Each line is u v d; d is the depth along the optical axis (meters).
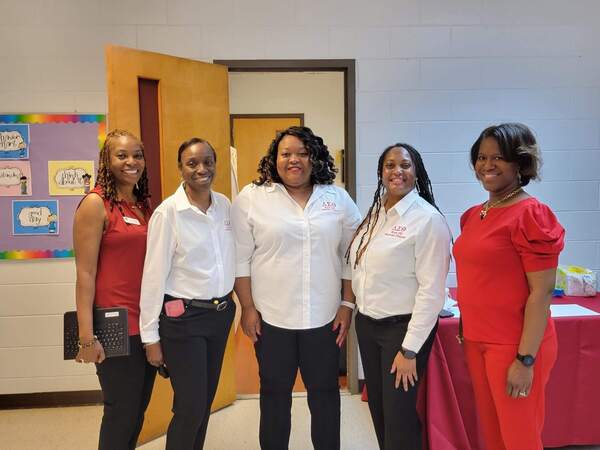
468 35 2.77
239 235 1.85
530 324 1.43
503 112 2.81
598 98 2.83
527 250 1.42
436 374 1.95
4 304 2.74
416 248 1.63
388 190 1.69
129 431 1.76
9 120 2.66
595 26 2.79
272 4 2.71
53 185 2.70
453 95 2.80
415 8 2.75
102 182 1.70
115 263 1.68
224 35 2.71
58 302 2.76
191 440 1.78
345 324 1.90
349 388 2.91
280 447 1.89
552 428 2.10
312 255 1.79
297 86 4.80
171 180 2.43
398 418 1.67
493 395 1.53
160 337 1.75
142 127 2.32
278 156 1.80
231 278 1.83
